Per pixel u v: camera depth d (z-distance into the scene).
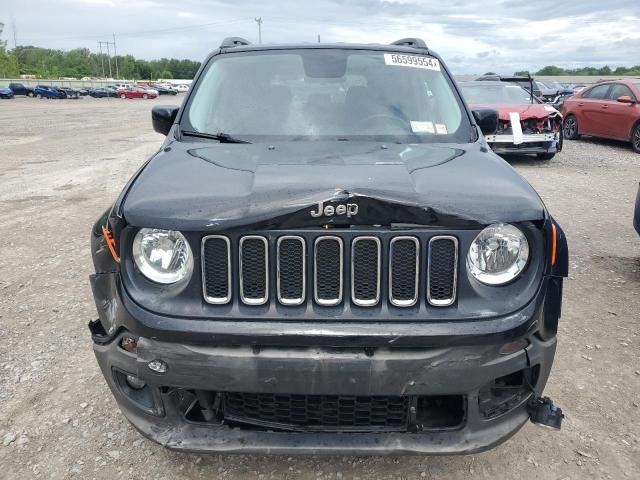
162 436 2.21
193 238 2.00
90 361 3.47
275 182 2.14
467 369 2.01
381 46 3.63
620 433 2.79
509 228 2.05
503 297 2.05
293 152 2.69
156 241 2.04
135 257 2.08
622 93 13.12
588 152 12.59
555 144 10.35
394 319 1.99
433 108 3.23
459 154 2.70
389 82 3.34
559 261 2.14
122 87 72.12
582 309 4.18
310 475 2.51
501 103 10.91
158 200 2.10
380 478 2.49
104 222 2.35
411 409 2.11
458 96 3.37
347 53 3.53
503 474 2.52
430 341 1.96
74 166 11.02
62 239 6.05
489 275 2.06
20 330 3.87
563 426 2.84
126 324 2.06
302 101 3.20
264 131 3.04
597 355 3.53
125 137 17.31
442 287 2.03
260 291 2.03
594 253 5.43
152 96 66.81
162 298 2.04
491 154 2.78
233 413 2.22
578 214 6.92
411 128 3.08
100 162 11.55
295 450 2.12
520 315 2.03
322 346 1.97
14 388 3.17
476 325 1.99
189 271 2.03
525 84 12.95
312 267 2.00
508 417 2.23
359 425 2.17
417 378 2.00
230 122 3.10
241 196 2.07
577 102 14.54
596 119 13.68
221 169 2.40
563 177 9.43
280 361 1.97
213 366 2.00
